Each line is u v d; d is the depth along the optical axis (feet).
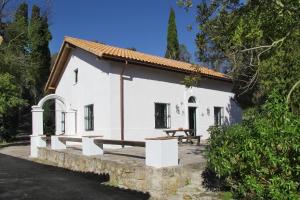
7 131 106.01
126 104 61.05
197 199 29.19
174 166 32.32
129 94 61.67
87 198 31.35
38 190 34.68
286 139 17.93
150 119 64.64
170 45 139.23
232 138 21.20
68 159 49.47
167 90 68.39
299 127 18.04
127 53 67.15
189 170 32.91
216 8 27.25
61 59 73.56
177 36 140.15
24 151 75.97
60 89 76.64
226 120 82.69
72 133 69.31
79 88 68.64
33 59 111.65
